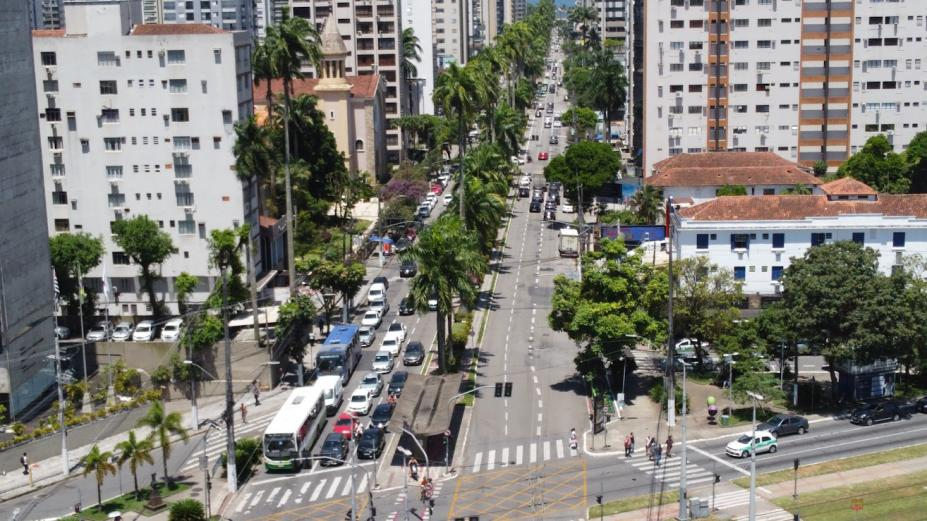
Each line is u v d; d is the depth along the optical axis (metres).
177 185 146.12
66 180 147.25
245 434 106.44
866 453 96.31
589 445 99.44
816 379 115.81
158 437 100.69
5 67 115.12
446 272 113.94
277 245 160.38
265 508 88.50
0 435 107.44
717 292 113.19
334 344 117.56
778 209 136.50
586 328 107.56
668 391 103.81
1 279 112.12
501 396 111.88
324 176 184.75
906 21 197.00
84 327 140.62
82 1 143.62
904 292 104.75
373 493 90.62
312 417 100.25
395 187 192.62
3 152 113.56
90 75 144.75
